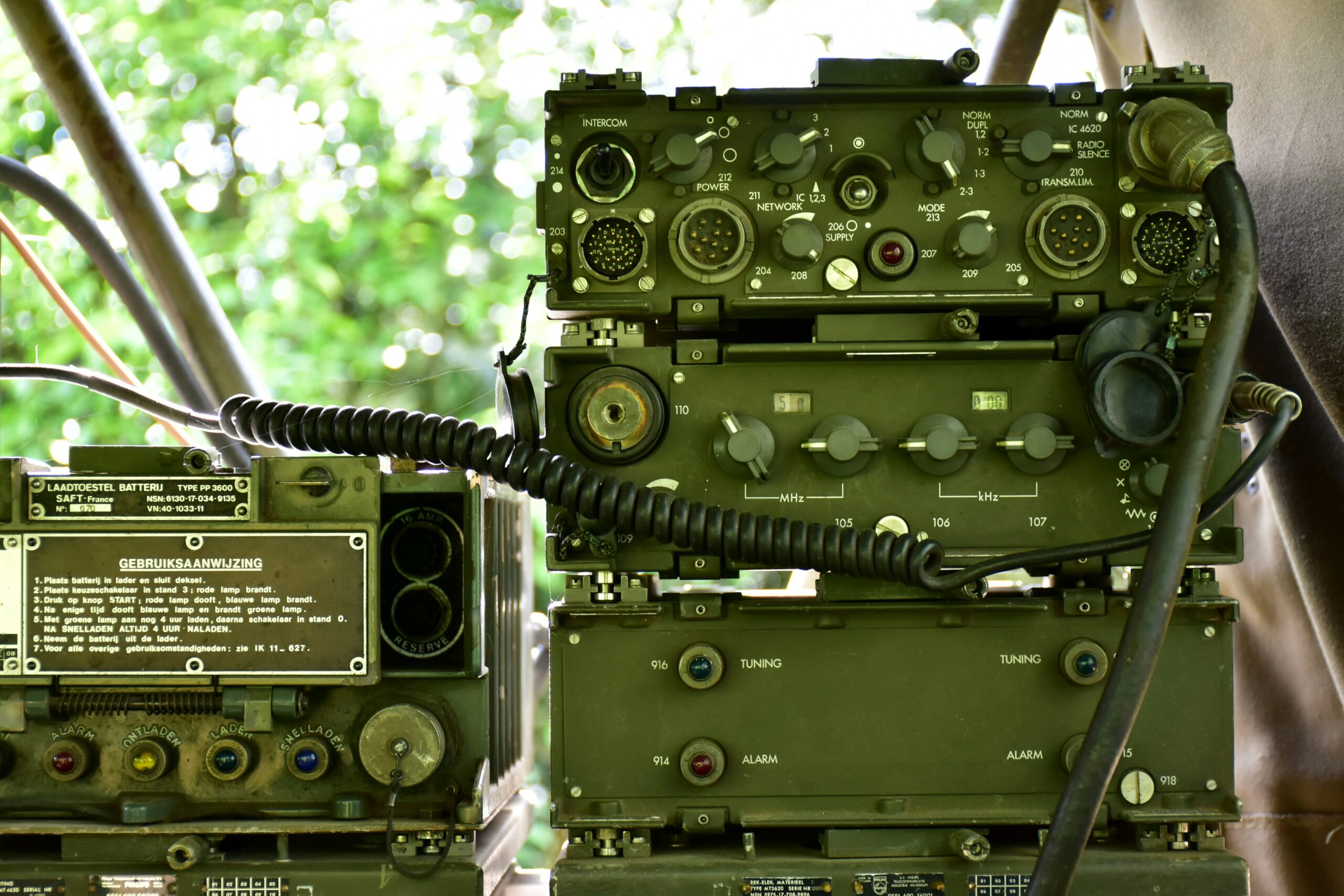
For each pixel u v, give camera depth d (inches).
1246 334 55.4
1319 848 85.8
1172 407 60.2
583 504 61.1
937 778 63.4
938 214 63.9
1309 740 87.5
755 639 63.8
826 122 63.9
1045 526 63.2
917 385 63.8
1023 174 63.8
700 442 63.6
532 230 204.4
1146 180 62.9
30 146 169.6
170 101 195.3
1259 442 57.2
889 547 59.7
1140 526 63.1
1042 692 63.6
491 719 69.4
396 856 64.6
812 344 62.8
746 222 63.6
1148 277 63.8
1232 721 63.5
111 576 63.4
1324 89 70.4
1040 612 63.7
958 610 63.6
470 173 206.2
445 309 200.4
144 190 96.1
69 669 63.2
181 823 64.4
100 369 155.3
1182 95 64.0
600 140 63.7
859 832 63.0
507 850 74.3
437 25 210.1
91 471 65.1
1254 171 79.8
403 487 64.6
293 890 63.4
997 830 67.6
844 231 63.7
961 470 63.4
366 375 189.9
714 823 63.2
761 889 61.9
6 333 152.9
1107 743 53.4
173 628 63.4
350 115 200.8
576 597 64.1
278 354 185.5
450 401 193.6
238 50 197.6
